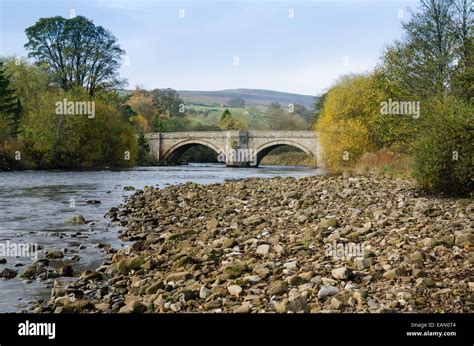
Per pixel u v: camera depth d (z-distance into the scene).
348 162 45.53
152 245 13.87
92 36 70.94
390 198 20.02
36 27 69.81
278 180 35.69
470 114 19.92
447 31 32.47
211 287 9.04
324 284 8.60
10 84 65.12
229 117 128.50
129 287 9.85
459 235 10.92
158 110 136.25
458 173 19.88
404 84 34.50
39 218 19.69
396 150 37.28
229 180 38.19
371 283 8.59
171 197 26.53
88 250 13.60
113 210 21.48
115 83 72.75
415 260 9.45
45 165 61.59
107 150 69.75
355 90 45.78
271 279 9.11
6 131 57.88
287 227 14.82
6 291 9.83
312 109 120.38
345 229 13.27
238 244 12.63
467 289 7.85
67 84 69.69
